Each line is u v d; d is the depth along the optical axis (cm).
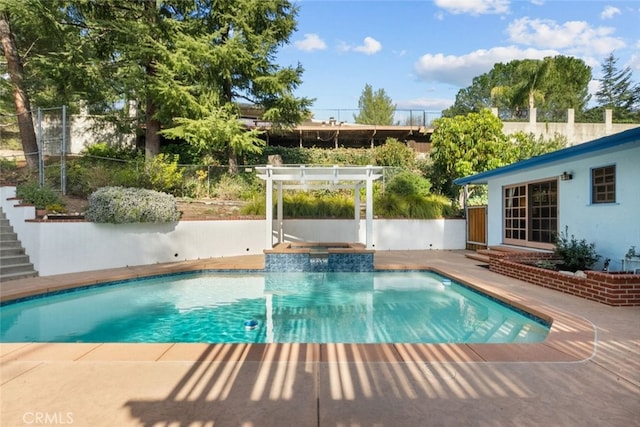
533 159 899
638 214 702
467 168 1551
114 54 1605
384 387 305
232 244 1301
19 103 1367
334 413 266
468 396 291
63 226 901
